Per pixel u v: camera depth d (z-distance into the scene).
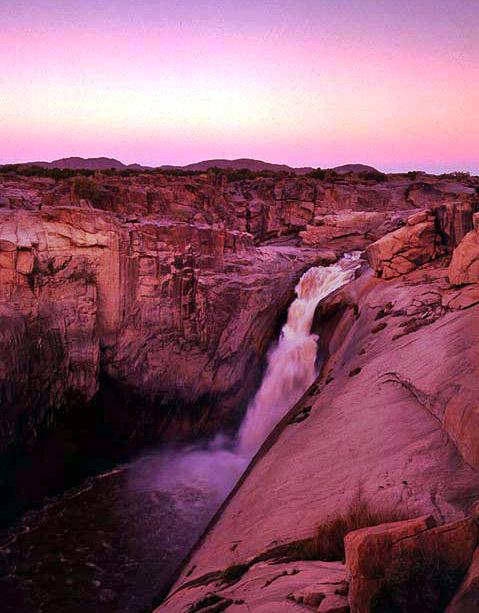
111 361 28.62
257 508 13.89
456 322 18.19
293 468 14.83
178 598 10.84
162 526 22.36
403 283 25.70
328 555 9.02
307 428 17.91
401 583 6.18
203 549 14.83
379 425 14.05
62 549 20.77
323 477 12.98
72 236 26.97
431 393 13.40
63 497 25.19
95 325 27.69
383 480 10.93
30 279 25.14
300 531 10.64
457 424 11.02
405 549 6.27
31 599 17.84
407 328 20.19
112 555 20.27
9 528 22.48
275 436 21.33
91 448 27.88
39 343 25.31
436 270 25.67
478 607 5.70
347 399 17.52
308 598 6.89
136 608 17.27
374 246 27.84
